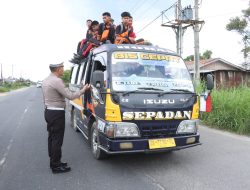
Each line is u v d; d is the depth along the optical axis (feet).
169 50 19.89
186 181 15.52
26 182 15.81
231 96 31.86
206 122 32.94
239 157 19.85
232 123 29.25
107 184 15.26
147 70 17.85
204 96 21.44
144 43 22.66
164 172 16.97
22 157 20.74
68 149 22.57
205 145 23.26
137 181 15.60
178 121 17.13
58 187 15.02
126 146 15.93
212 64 88.12
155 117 16.42
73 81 30.12
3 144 24.93
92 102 19.47
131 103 16.07
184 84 18.20
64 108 17.58
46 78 17.60
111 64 17.34
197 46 49.19
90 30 28.71
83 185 15.20
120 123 15.88
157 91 16.88
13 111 51.80
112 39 25.44
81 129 25.23
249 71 78.95
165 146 16.55
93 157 20.20
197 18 49.52
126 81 16.94
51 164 17.44
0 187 15.19
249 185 14.96
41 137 27.63
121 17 23.88
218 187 14.69
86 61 23.62
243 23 82.99
